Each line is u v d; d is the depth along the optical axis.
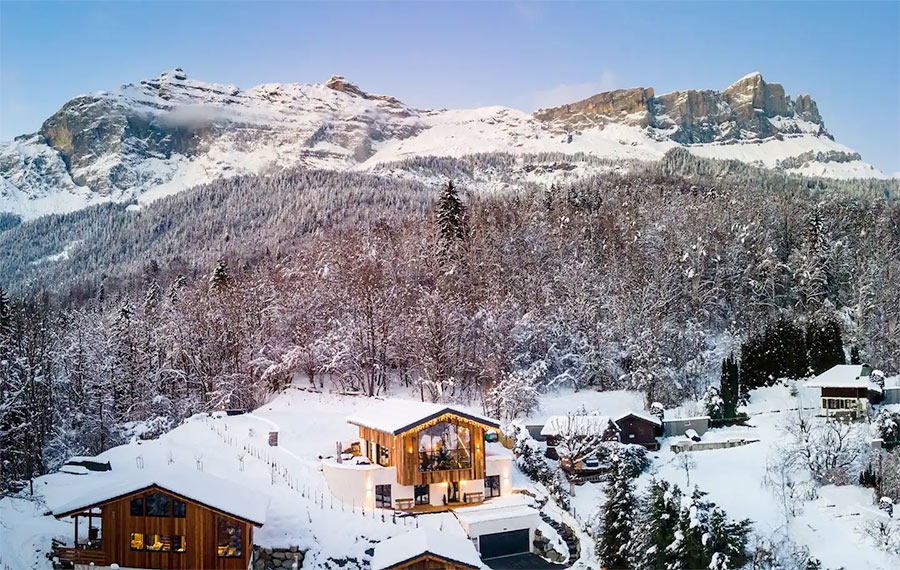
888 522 46.31
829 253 105.25
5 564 36.38
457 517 49.34
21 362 64.19
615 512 47.72
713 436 67.88
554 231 120.19
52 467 65.06
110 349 84.62
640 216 126.50
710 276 105.19
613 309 94.56
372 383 84.31
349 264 100.69
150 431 70.69
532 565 47.31
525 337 89.38
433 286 101.06
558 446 62.88
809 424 61.94
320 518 46.06
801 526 48.16
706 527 42.56
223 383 80.25
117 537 38.34
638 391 83.25
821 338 83.06
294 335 90.88
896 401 72.75
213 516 38.34
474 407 81.38
